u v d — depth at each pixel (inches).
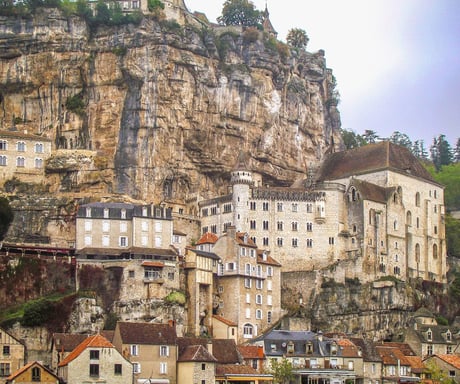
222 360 7431.1
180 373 7071.9
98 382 6619.1
